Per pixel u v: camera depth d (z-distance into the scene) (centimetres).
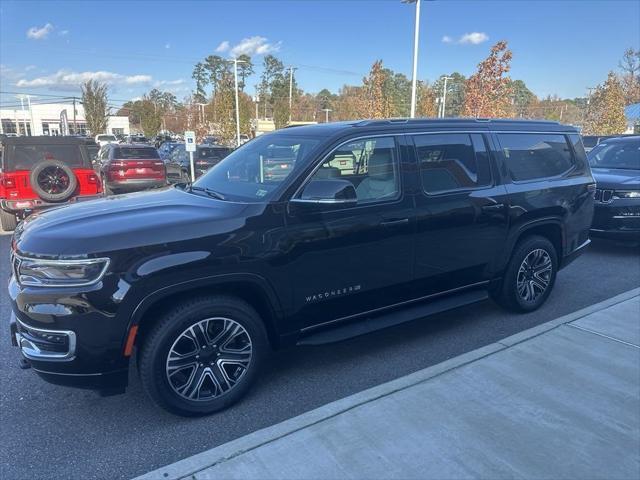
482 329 480
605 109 3591
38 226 333
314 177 365
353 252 379
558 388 344
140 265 303
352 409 322
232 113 4353
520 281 500
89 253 295
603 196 752
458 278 452
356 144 386
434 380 355
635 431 297
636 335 426
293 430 301
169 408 325
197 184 438
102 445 310
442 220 424
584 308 496
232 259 328
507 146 482
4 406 357
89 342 298
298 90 8025
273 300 351
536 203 489
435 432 297
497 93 2806
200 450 304
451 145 439
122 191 1608
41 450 306
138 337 325
